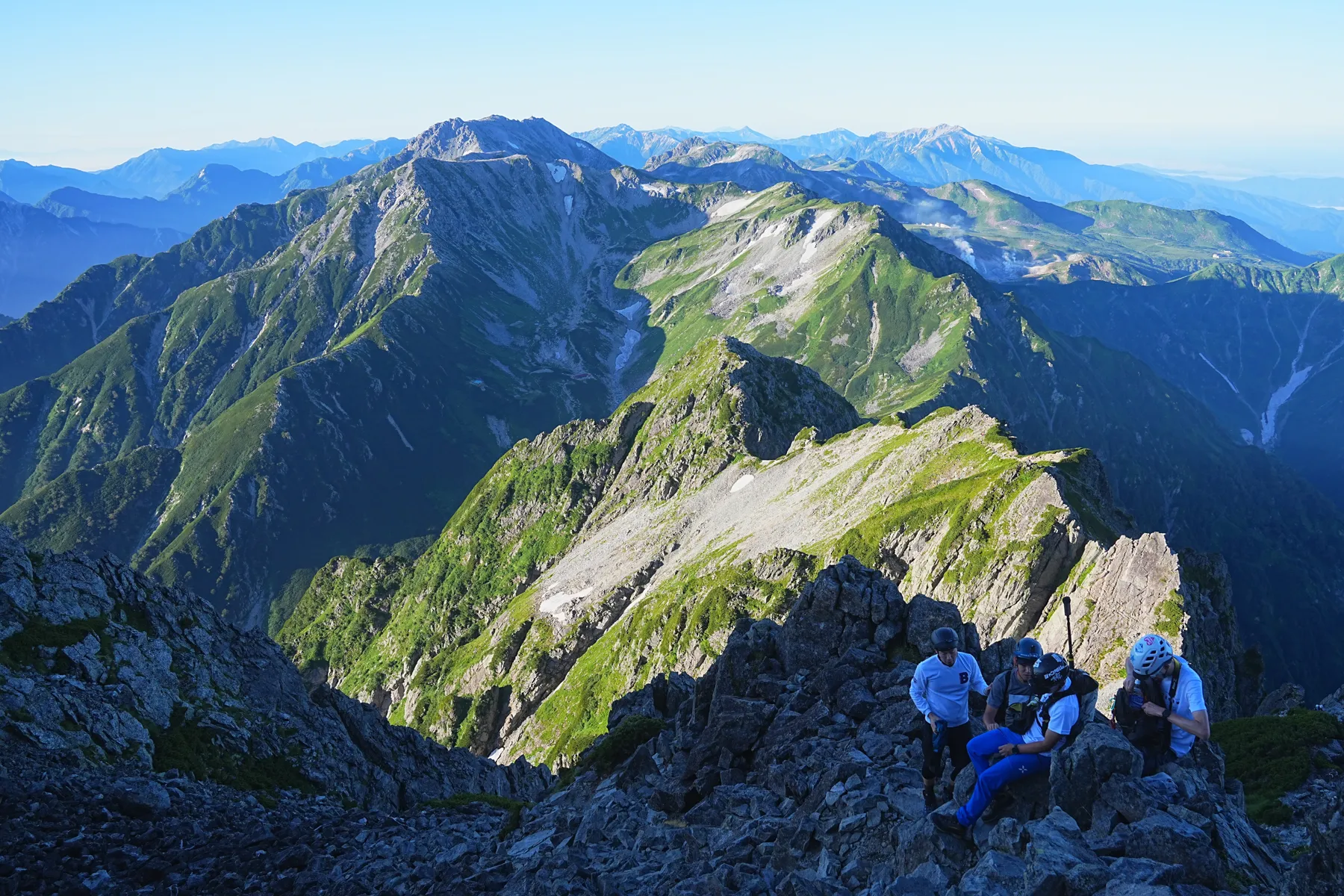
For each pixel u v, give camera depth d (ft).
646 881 62.80
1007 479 448.65
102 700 158.20
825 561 502.38
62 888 82.48
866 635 91.86
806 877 53.72
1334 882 38.47
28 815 105.91
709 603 533.55
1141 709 53.21
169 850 96.68
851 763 67.87
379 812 124.88
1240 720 132.98
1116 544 339.57
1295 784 106.01
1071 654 53.52
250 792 154.61
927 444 580.71
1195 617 305.12
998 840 48.14
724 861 62.59
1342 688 134.92
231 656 203.10
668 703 131.95
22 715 141.59
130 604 195.31
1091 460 472.85
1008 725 53.52
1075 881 40.55
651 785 91.56
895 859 54.44
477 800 146.10
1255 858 46.93
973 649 87.51
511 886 66.39
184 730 166.61
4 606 169.48
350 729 204.74
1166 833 42.22
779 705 86.74
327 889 77.20
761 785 76.89
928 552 448.65
